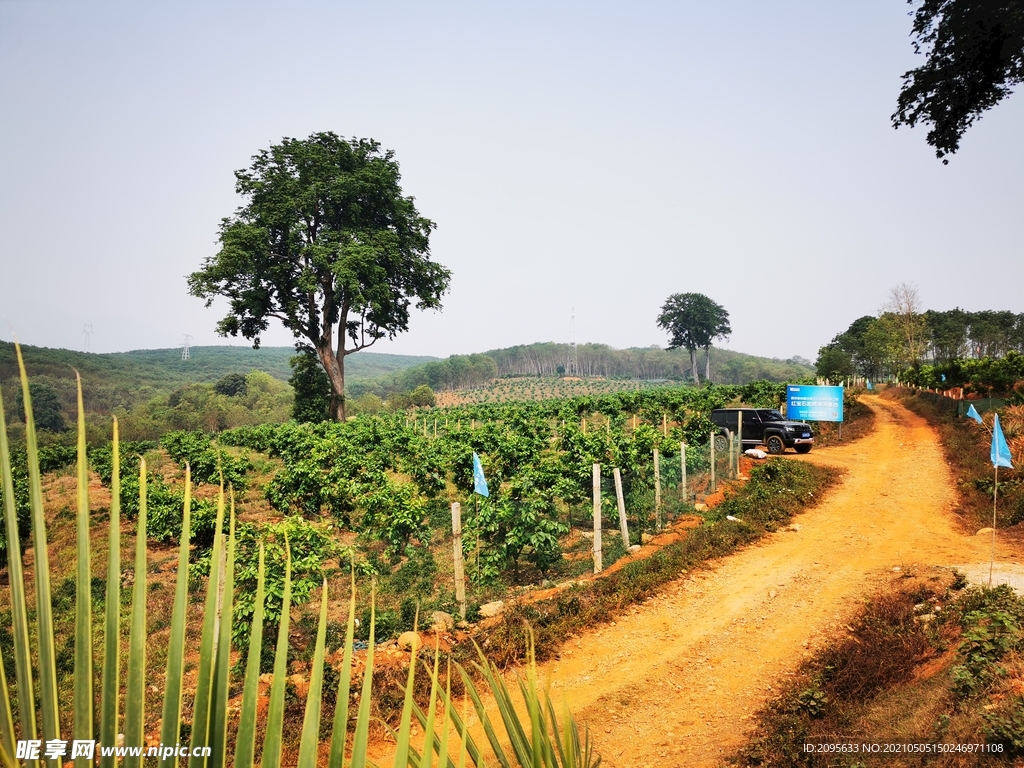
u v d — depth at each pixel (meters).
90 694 0.97
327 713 8.69
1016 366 34.50
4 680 0.92
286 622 1.17
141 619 1.01
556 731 2.16
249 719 1.10
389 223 48.41
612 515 17.03
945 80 15.20
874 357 80.56
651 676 9.45
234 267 40.97
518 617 11.19
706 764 7.06
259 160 44.19
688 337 127.69
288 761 7.91
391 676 9.22
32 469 0.94
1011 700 6.09
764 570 13.68
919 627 9.54
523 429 34.03
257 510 21.86
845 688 8.28
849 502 19.42
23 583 0.93
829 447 31.20
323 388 48.06
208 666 1.07
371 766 1.62
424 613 11.66
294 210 43.03
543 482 17.67
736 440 28.27
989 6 13.31
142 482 1.04
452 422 44.59
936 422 34.19
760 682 9.06
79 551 0.98
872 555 14.27
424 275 47.88
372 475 21.61
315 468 19.36
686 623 11.26
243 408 78.56
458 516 11.88
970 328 97.00
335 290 45.31
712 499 19.69
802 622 10.95
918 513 17.78
